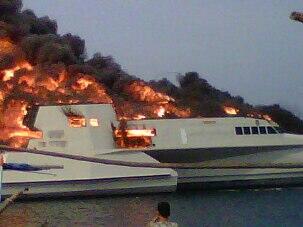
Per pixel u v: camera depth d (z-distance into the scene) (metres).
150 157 83.12
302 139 92.62
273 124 92.38
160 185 81.38
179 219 59.69
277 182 93.94
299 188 94.44
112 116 84.19
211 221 58.22
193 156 89.38
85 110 82.00
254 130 91.00
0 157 24.05
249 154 91.69
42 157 77.75
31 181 75.88
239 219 59.62
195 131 88.12
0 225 53.12
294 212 65.00
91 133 81.00
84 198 78.50
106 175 78.75
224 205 73.19
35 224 53.97
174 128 87.25
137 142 84.81
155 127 86.44
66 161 78.19
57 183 76.88
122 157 81.50
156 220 15.46
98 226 53.28
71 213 63.19
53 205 71.69
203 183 92.69
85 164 78.25
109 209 66.62
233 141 89.50
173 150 86.44
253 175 93.12
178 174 91.06
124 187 79.81
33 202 75.62
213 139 88.75
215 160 91.56
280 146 91.75
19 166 25.14
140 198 79.44
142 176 80.44
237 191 92.38
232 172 92.44
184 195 86.00
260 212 65.31
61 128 80.75
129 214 62.09
